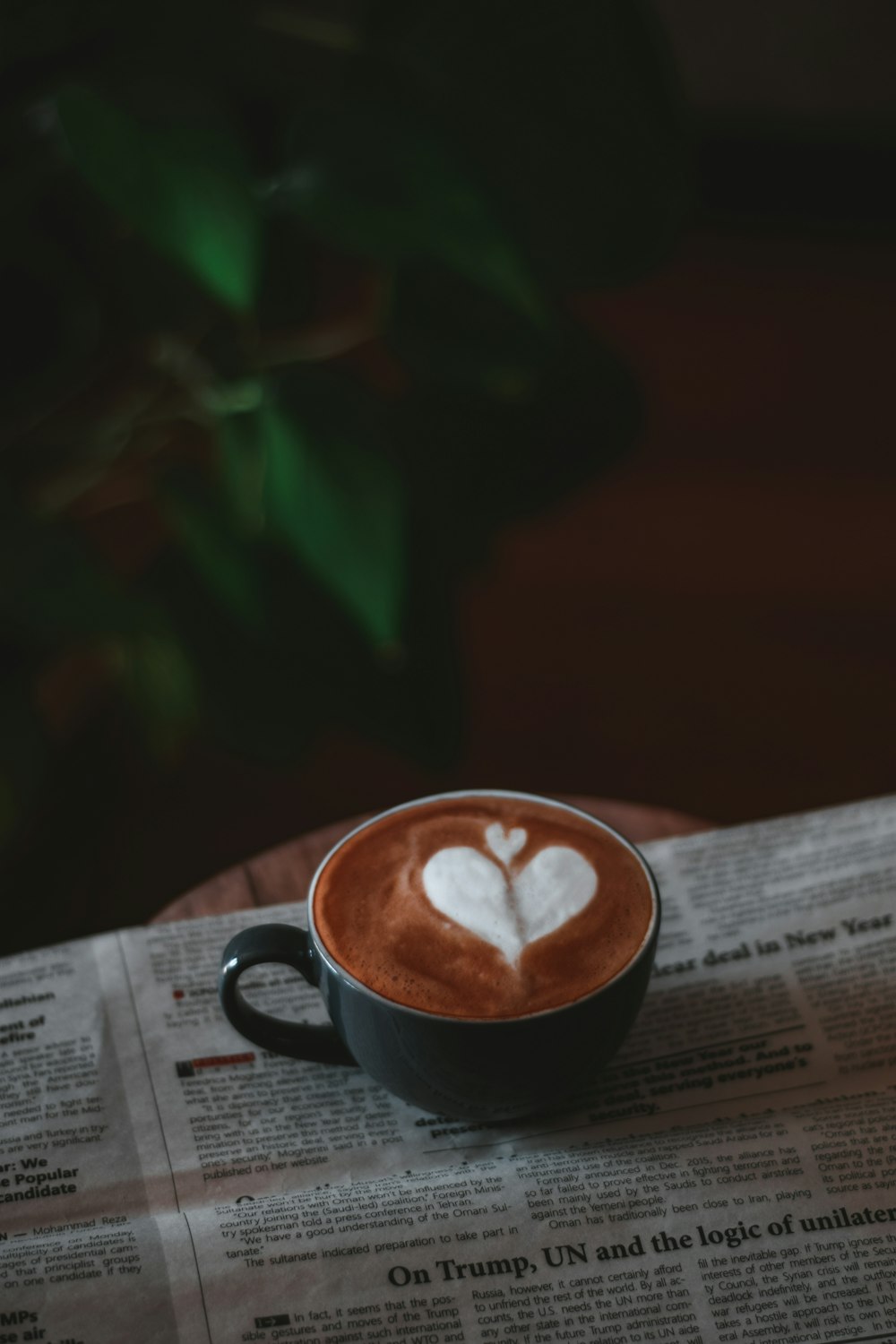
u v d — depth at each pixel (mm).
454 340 836
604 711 1376
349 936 603
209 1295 581
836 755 1310
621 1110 629
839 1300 579
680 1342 572
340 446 769
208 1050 645
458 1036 578
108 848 1214
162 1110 629
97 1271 584
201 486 861
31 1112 626
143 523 1555
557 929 602
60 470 995
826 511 1634
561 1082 601
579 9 779
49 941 1105
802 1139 613
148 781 1292
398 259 796
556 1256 588
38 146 836
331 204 735
